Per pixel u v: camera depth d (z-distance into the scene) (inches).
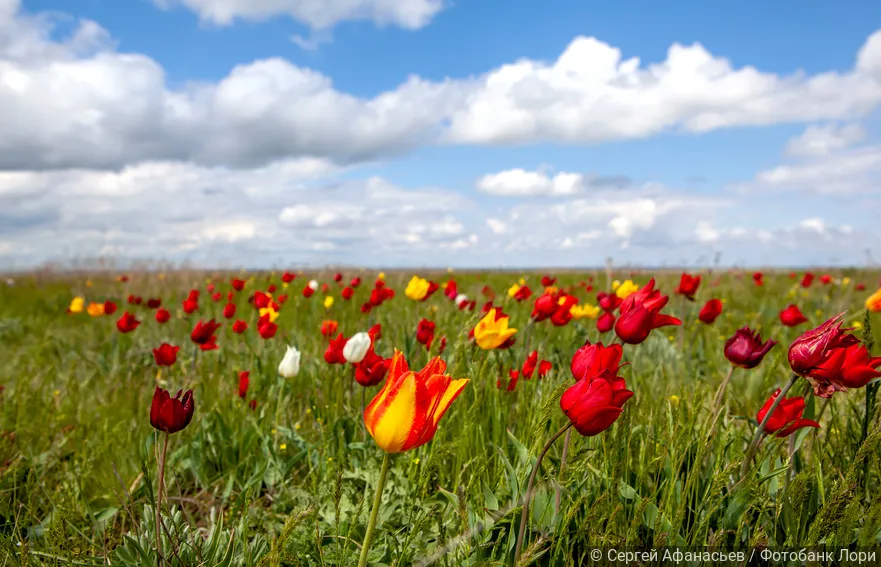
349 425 30.6
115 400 38.5
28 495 23.2
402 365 14.2
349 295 55.6
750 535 19.4
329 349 31.6
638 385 33.5
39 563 19.8
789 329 60.1
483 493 22.0
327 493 24.0
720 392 22.2
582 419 15.2
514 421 29.6
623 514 19.6
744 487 19.6
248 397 36.1
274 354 44.6
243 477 28.8
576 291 100.3
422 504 22.3
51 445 32.7
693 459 22.0
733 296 95.5
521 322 54.3
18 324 74.0
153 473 27.2
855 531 18.6
